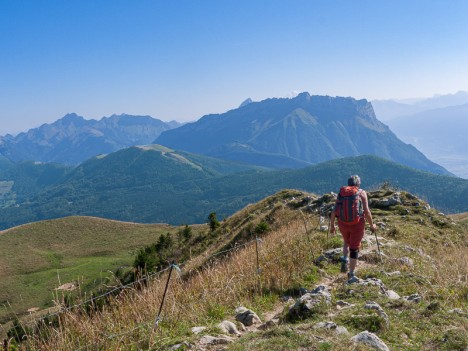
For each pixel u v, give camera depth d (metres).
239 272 10.27
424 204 20.95
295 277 9.77
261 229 25.98
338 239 13.26
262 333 5.70
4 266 87.50
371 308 6.42
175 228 111.81
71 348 5.91
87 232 110.25
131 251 93.56
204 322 7.08
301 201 29.34
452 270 9.73
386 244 13.05
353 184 9.39
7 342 5.74
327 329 5.52
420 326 5.93
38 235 107.00
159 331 6.41
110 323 6.69
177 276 9.81
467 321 6.00
